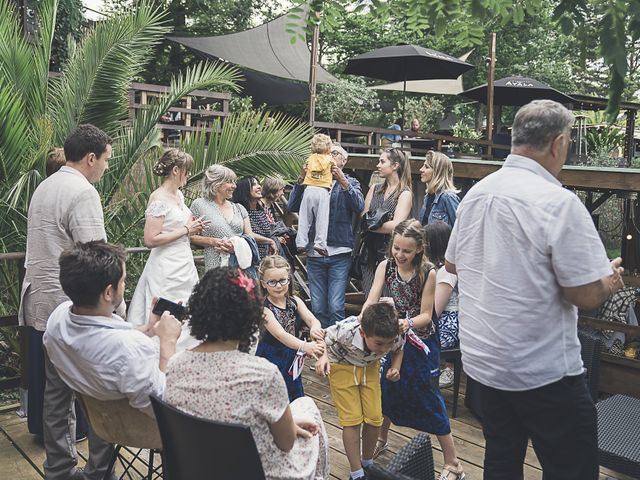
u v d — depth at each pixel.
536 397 2.23
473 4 2.78
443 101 21.17
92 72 5.95
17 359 5.58
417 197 7.23
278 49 14.39
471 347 2.35
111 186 5.68
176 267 4.12
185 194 5.76
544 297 2.18
